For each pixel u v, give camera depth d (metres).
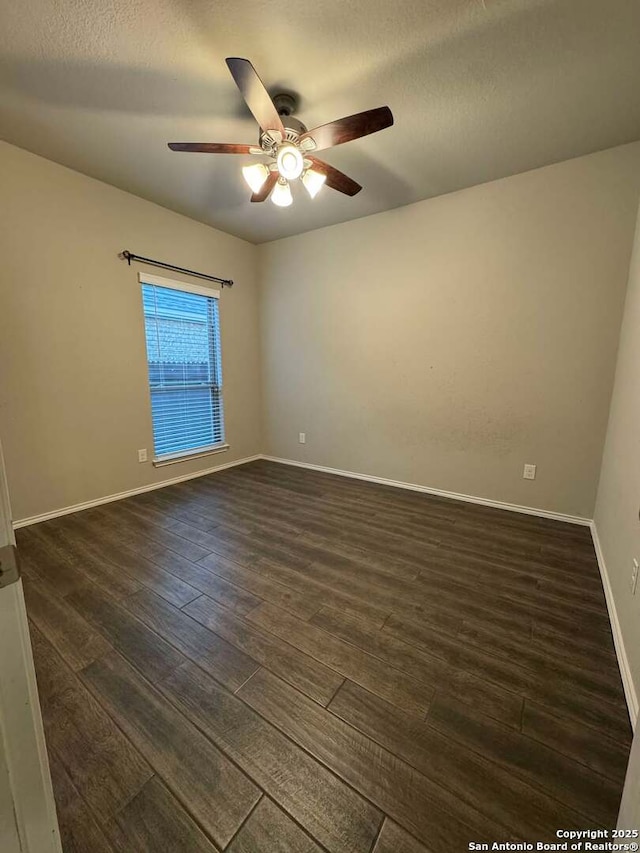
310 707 1.24
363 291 3.58
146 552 2.29
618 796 0.97
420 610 1.75
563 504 2.81
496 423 3.02
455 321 3.11
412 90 1.87
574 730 1.16
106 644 1.53
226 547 2.37
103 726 1.18
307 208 3.28
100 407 3.04
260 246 4.29
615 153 2.37
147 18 1.48
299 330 4.12
